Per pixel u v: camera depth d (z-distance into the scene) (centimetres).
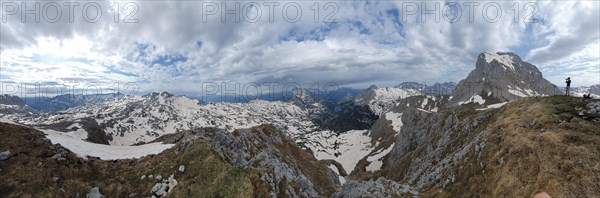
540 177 4062
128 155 5025
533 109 6094
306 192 6019
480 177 5369
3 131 4347
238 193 4131
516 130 5538
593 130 4578
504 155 5203
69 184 3959
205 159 4544
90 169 4375
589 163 3844
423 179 7706
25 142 4312
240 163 6956
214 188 4150
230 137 7881
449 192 5822
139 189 4234
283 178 5572
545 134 4703
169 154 4897
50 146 4481
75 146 4881
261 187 4450
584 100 5934
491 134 6219
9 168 3800
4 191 3572
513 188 4406
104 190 4100
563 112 5625
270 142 10800
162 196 4144
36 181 3791
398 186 6612
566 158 4059
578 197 3541
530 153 4588
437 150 10231
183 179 4334
